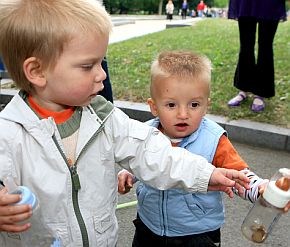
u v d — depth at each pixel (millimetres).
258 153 3980
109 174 1494
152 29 15570
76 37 1276
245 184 1514
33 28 1274
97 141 1453
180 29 12602
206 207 1798
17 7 1305
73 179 1391
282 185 1363
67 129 1421
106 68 3061
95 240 1458
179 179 1487
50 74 1322
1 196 1216
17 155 1334
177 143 1829
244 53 4301
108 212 1507
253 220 1477
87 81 1334
